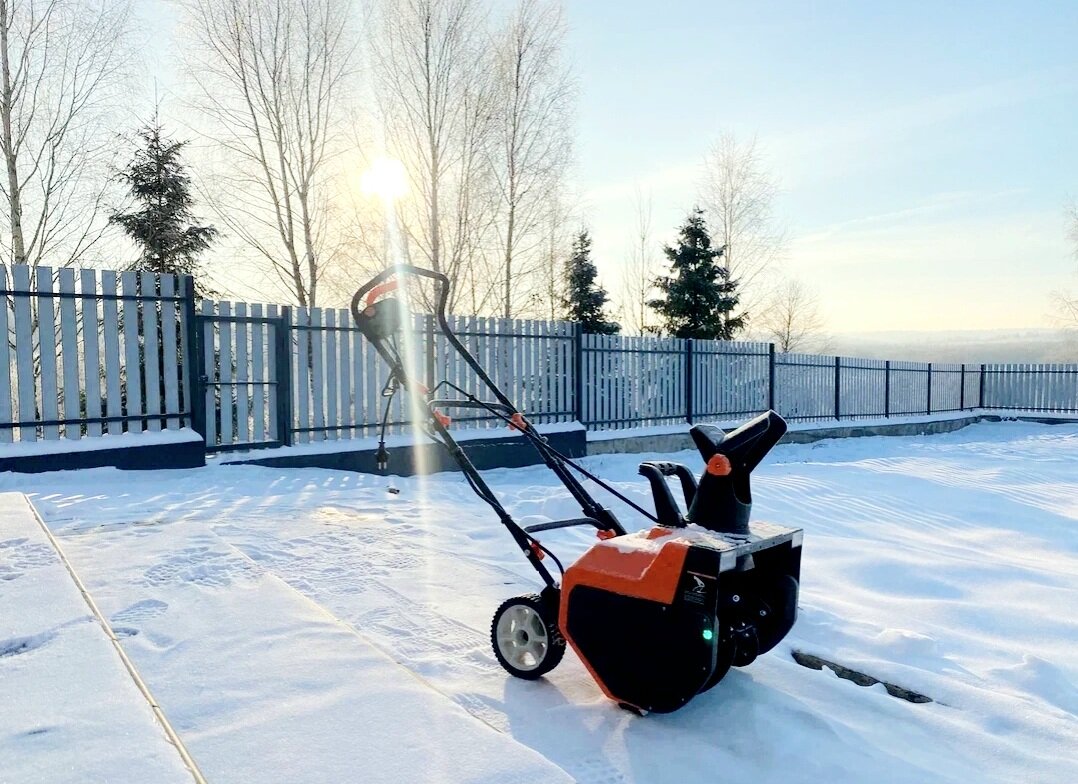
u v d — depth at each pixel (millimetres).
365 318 3469
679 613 2699
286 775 2014
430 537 5699
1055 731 2965
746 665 3324
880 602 4816
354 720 2348
